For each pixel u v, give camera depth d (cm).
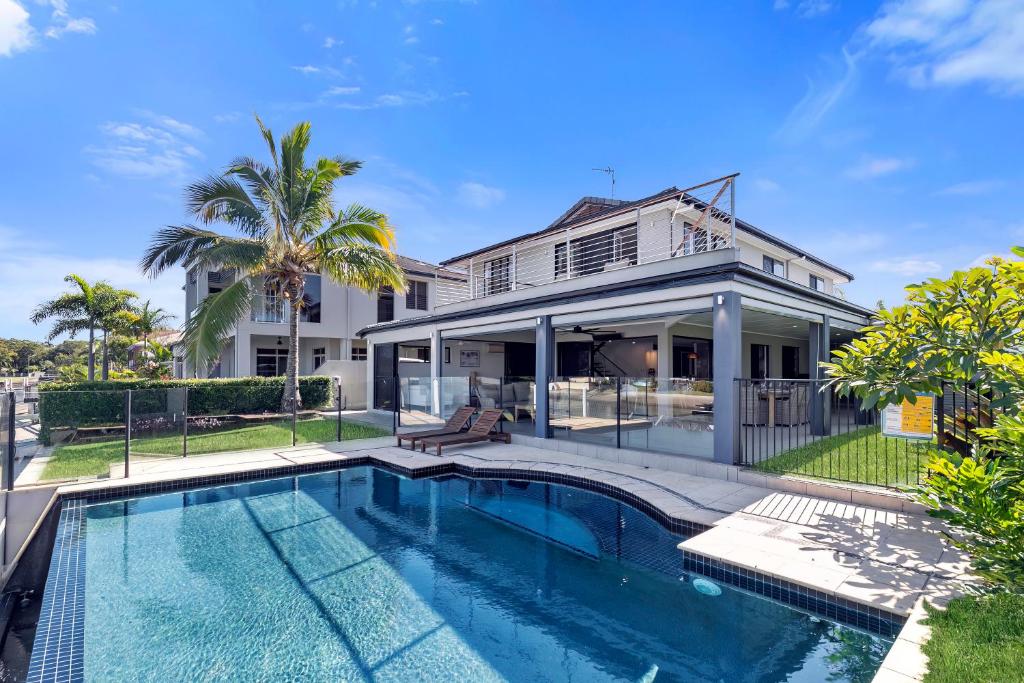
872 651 397
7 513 714
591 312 1077
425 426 1449
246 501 834
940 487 418
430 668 397
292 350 1628
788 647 408
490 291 2038
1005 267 476
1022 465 388
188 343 1391
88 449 1134
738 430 845
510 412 1561
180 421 1198
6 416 686
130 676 389
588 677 381
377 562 596
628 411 1054
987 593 404
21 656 470
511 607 490
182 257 1445
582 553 614
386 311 2611
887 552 507
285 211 1548
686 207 1330
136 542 656
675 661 397
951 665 305
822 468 800
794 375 2195
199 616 477
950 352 497
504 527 709
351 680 383
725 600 484
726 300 848
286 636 443
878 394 535
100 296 2308
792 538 550
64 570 571
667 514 656
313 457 1066
